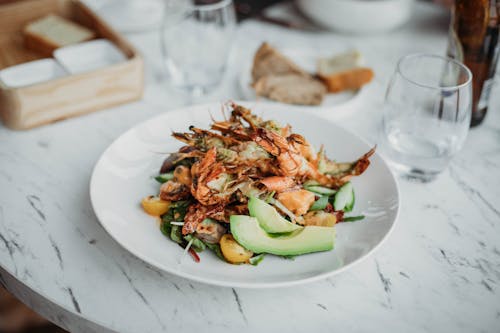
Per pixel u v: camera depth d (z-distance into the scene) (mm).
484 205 636
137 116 737
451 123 623
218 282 503
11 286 564
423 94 625
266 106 688
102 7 898
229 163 571
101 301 535
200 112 682
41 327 941
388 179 607
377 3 853
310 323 526
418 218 618
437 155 639
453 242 595
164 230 567
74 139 705
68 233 594
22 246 577
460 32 668
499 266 575
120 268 563
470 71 659
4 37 858
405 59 642
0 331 930
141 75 743
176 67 788
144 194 605
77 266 562
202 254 552
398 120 661
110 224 553
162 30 767
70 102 717
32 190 638
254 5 1090
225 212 567
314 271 533
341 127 667
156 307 533
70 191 640
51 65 765
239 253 535
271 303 541
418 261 578
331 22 880
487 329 523
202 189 558
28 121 706
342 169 618
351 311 535
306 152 600
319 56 839
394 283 558
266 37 897
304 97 746
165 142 658
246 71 805
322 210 587
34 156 680
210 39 803
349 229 578
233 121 611
